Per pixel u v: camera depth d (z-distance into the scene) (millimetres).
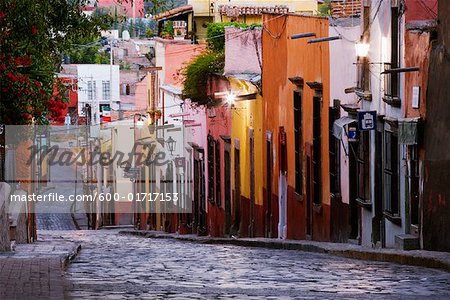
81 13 41156
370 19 48281
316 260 39594
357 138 49438
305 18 57406
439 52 39375
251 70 71750
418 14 43062
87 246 58250
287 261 38781
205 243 66375
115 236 86250
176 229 92562
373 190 47969
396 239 42344
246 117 70188
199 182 85125
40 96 40781
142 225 106625
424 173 40812
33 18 35688
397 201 44781
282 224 62812
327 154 54250
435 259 33625
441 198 39219
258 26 72375
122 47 153250
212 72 79125
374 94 47844
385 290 25891
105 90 146250
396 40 44594
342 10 56875
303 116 58281
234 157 73312
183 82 84375
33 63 40312
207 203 82125
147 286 26047
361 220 49844
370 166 48656
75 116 141375
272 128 64188
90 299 22562
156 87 107125
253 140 68438
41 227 116562
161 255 44312
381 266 34906
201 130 84938
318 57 55469
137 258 40844
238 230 72812
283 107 61938
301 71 58406
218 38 81938
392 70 41250
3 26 35844
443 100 39094
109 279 28344
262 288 26062
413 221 42469
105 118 123875
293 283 27750
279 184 62969
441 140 39250
